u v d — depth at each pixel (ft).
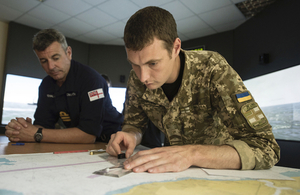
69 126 4.90
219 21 13.83
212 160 1.93
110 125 4.92
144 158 1.86
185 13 12.82
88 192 1.22
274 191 1.34
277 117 10.61
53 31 4.32
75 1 11.97
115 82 18.04
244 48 13.70
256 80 12.43
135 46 1.94
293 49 9.98
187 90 2.85
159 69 2.09
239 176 1.70
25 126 3.79
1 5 12.60
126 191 1.25
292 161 9.45
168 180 1.52
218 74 2.56
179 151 1.98
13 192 1.19
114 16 13.51
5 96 14.02
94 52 18.17
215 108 2.82
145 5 12.10
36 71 15.26
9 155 2.41
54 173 1.63
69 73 4.46
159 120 3.36
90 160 2.25
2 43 14.56
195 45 16.43
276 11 11.09
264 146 2.12
